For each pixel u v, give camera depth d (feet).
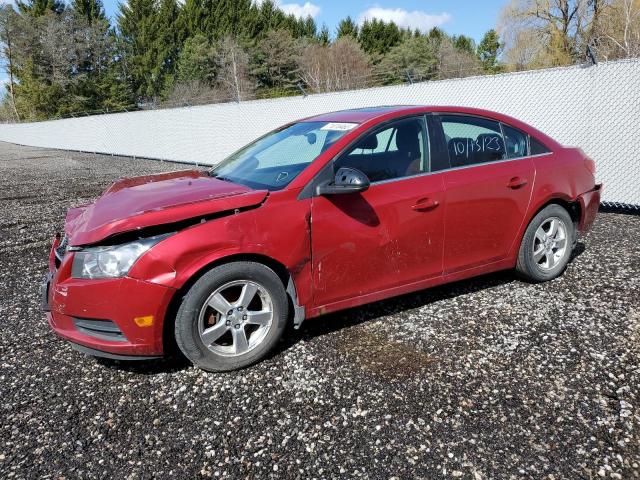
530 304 12.74
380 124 11.51
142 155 61.77
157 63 192.95
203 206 9.57
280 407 8.93
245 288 9.95
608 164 23.20
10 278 16.70
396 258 11.39
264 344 10.30
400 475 7.25
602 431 7.99
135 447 8.05
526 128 13.60
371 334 11.48
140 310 9.12
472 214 12.21
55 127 86.28
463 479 7.14
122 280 9.04
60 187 38.04
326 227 10.43
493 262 13.04
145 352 9.43
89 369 10.50
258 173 11.66
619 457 7.44
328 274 10.68
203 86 151.84
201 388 9.62
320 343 11.16
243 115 44.42
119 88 180.04
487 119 12.99
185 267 9.25
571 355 10.23
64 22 173.68
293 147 12.07
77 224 10.46
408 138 11.76
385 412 8.68
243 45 165.17
